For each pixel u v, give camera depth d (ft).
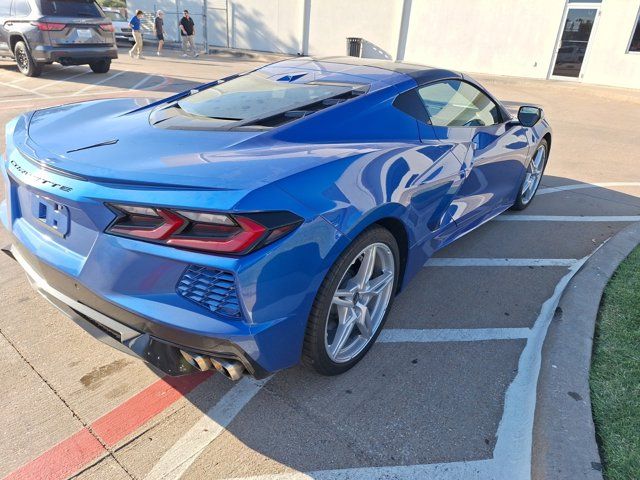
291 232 6.07
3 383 7.77
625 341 8.71
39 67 37.09
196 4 80.59
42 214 7.17
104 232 6.22
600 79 49.06
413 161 8.50
